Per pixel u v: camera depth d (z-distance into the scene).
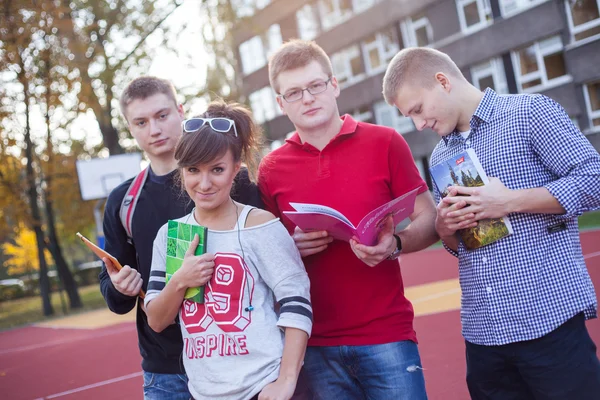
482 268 2.61
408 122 25.52
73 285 19.50
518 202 2.45
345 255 2.75
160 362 2.89
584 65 19.55
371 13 26.00
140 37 17.39
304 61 2.78
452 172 2.62
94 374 8.25
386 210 2.39
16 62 16.36
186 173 2.36
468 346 2.77
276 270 2.31
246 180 2.89
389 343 2.70
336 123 2.89
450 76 2.68
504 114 2.58
